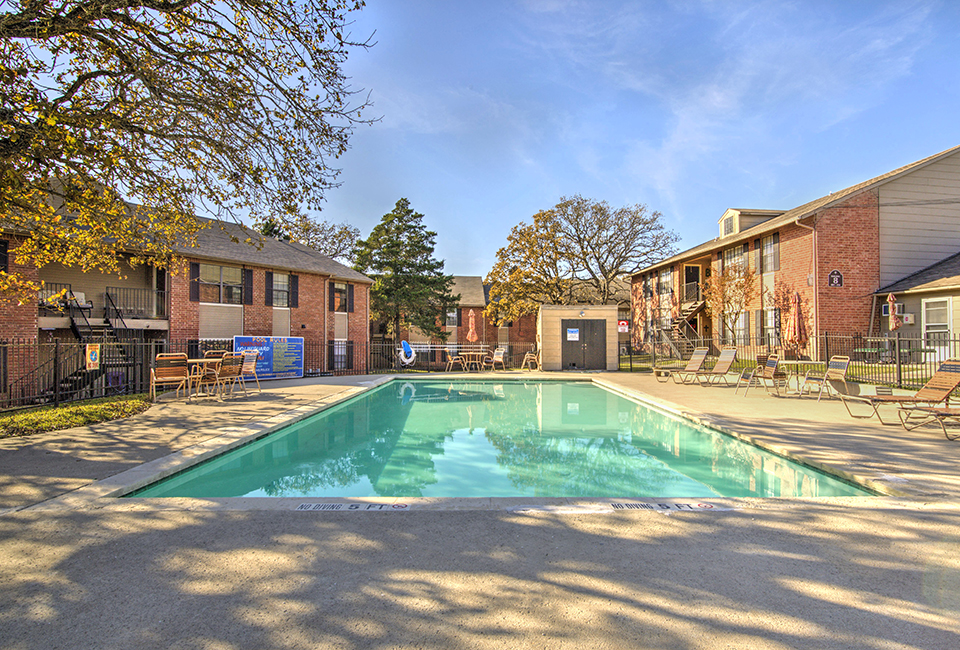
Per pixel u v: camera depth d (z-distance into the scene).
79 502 3.80
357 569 2.68
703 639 2.04
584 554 2.86
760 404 9.83
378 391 14.34
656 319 30.27
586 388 15.31
